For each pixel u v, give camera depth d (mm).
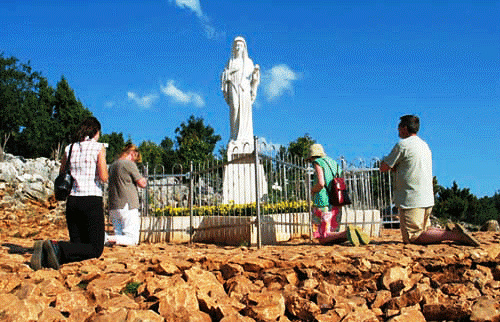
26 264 5004
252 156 6941
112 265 5039
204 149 30453
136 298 4207
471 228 19188
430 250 5223
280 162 7801
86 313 3641
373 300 4281
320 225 6672
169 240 9438
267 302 3979
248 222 7246
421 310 4012
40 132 44969
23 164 15367
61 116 46781
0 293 4062
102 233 5391
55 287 4160
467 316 3846
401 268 4676
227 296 4328
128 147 7672
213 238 8875
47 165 16328
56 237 10039
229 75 14469
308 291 4301
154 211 10219
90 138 5598
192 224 8992
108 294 4082
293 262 4875
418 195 5820
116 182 7324
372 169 10656
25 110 44125
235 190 11367
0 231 10234
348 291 4535
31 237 10078
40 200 13281
